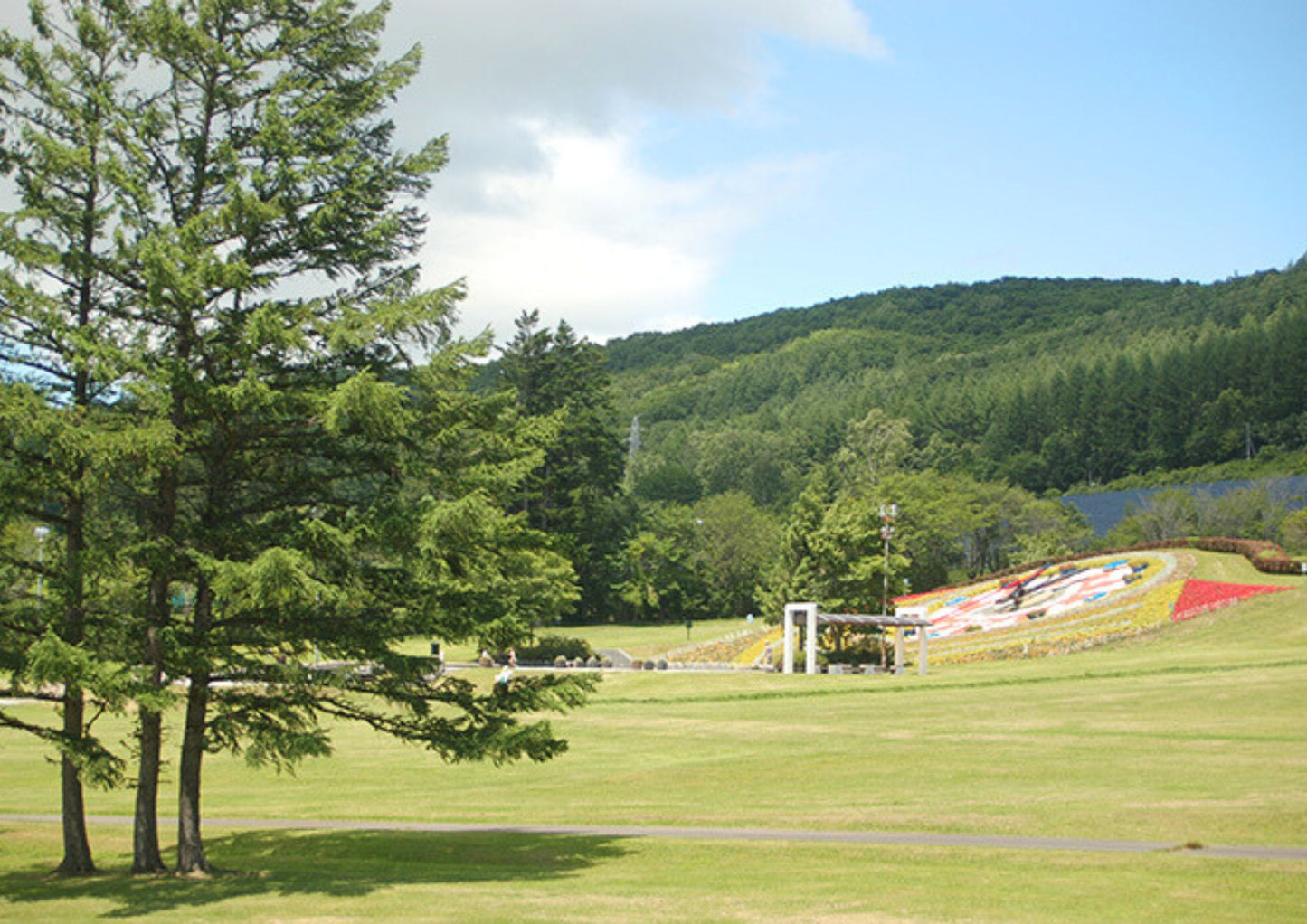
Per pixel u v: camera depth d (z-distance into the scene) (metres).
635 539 108.88
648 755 37.84
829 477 170.00
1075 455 193.75
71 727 22.17
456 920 16.73
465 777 36.12
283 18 23.38
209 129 22.95
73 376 22.23
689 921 16.25
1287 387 181.88
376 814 29.73
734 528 113.38
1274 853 20.14
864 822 24.56
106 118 22.28
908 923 15.77
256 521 24.12
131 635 21.05
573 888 19.30
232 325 21.25
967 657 64.81
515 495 25.45
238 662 21.14
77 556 20.31
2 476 19.52
